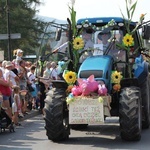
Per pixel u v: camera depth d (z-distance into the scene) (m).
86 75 8.80
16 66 13.24
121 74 9.40
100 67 8.85
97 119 8.38
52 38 10.16
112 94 9.00
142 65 9.96
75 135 9.73
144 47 10.60
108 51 9.68
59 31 9.89
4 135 10.05
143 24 9.53
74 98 8.44
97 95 8.48
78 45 9.45
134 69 9.72
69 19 9.67
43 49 10.20
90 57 9.41
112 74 8.91
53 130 8.70
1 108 10.07
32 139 9.44
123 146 8.38
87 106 8.40
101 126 10.98
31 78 14.12
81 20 9.91
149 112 10.55
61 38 9.95
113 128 10.63
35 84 14.32
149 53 10.94
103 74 8.73
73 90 8.57
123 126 8.50
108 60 9.12
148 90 10.40
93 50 9.70
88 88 8.44
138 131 8.60
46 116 8.66
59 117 8.61
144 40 10.54
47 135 8.89
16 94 11.52
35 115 14.09
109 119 12.17
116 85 8.92
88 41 9.78
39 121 12.61
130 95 8.59
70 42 9.68
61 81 9.03
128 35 9.42
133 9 9.51
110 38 9.73
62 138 8.96
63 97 8.77
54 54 10.15
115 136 9.48
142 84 10.09
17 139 9.48
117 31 9.77
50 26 10.00
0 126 10.16
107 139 9.15
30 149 8.35
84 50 9.70
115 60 9.62
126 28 9.68
